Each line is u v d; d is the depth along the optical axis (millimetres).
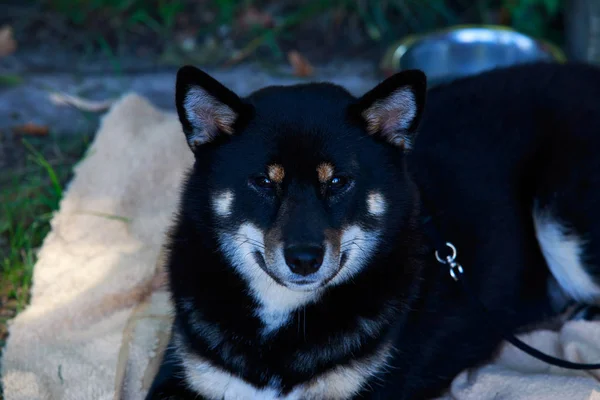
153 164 5777
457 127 4586
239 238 3750
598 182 4426
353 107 3725
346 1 8047
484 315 4199
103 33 7953
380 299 3887
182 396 4047
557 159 4492
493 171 4496
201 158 3820
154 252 5133
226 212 3740
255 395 3928
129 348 4457
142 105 6375
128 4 8047
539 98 4664
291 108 3725
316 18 8062
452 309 4297
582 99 4645
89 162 5832
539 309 4777
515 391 4133
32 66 7496
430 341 4230
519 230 4547
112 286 4840
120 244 5242
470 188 4418
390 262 3896
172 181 5727
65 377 4266
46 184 5992
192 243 3898
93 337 4555
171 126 6109
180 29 8062
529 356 4551
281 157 3629
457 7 8086
